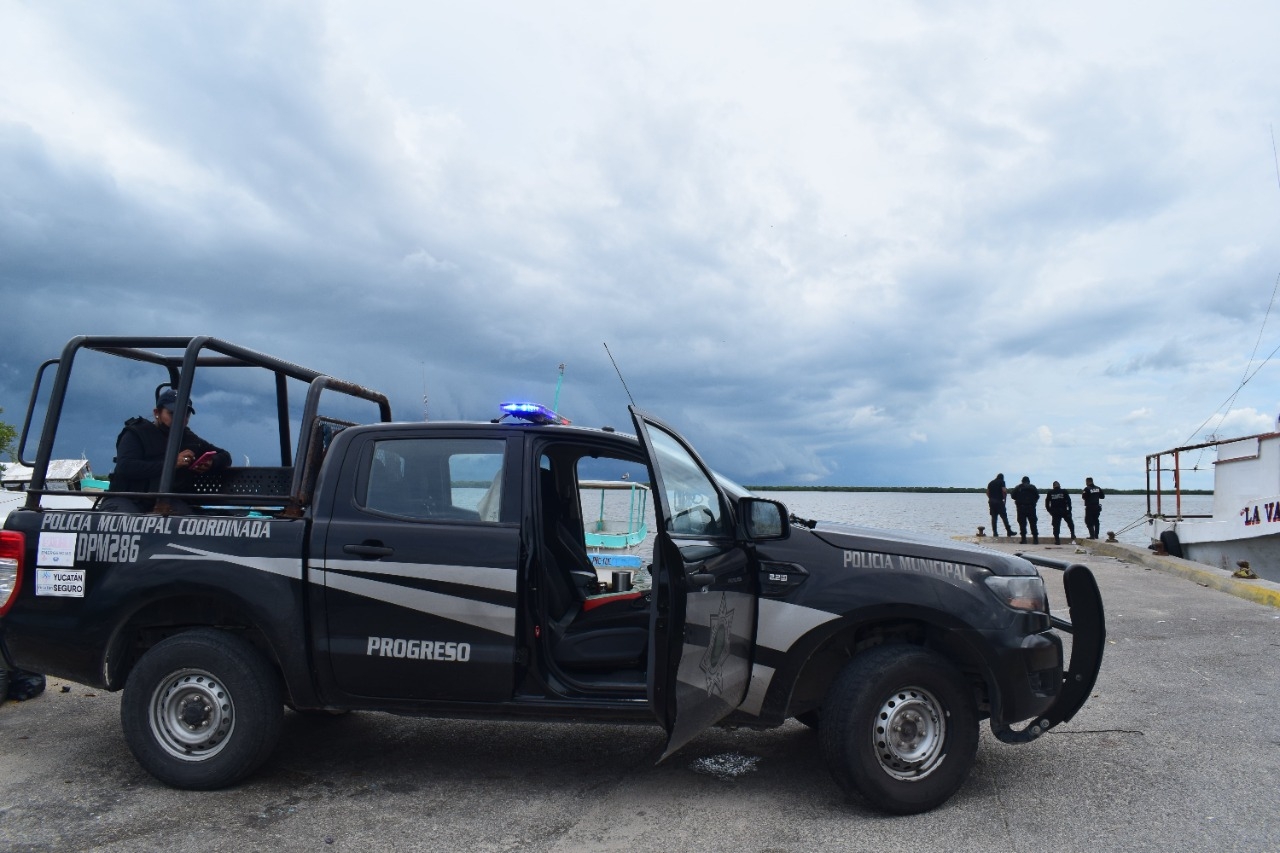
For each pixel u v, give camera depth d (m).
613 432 4.70
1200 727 5.63
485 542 4.36
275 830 3.95
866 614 4.27
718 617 3.98
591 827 4.02
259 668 4.37
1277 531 13.79
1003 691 4.28
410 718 5.80
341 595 4.34
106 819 4.05
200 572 4.38
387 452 4.61
